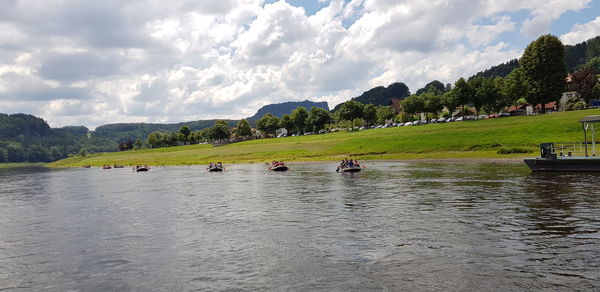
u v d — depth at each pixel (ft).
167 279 55.36
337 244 68.08
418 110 540.11
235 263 60.70
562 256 56.54
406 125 502.38
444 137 313.32
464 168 196.95
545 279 48.78
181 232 83.46
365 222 84.02
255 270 57.06
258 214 99.86
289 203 114.73
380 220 85.15
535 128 281.13
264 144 504.84
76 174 362.53
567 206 89.56
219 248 69.51
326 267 56.75
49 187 219.82
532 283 47.75
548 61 362.53
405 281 50.21
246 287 50.83
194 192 154.61
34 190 203.51
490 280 49.21
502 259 56.44
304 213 97.91
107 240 79.71
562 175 146.20
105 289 53.11
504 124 325.01
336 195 126.41
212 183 190.29
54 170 519.60
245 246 69.92
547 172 158.51
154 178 246.47
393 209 96.99
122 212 113.39
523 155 228.22
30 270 62.54
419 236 70.49
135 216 105.60
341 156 336.49
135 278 56.54
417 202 104.99
